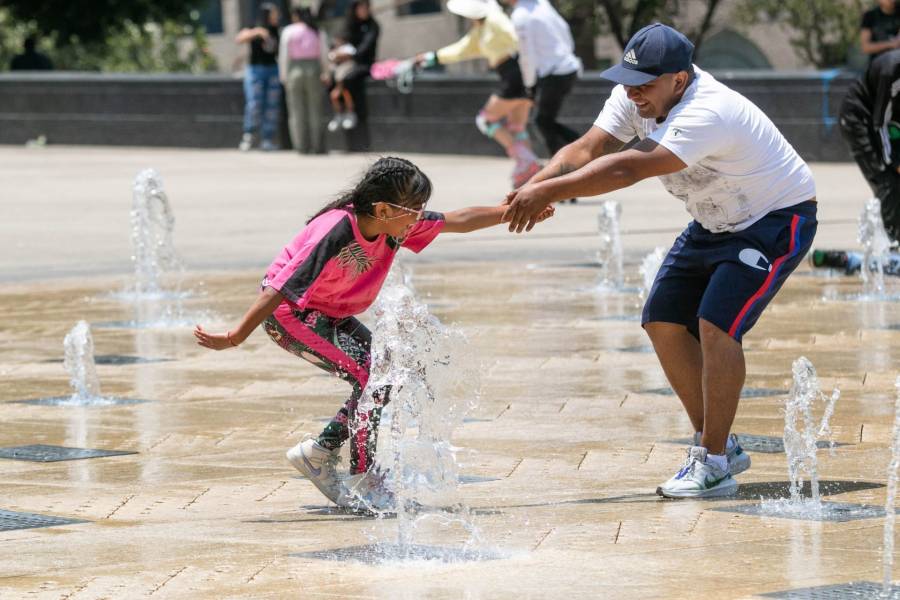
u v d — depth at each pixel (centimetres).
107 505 888
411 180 838
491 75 3966
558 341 1496
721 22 4169
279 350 1485
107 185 3450
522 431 1093
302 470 876
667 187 930
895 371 1307
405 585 707
